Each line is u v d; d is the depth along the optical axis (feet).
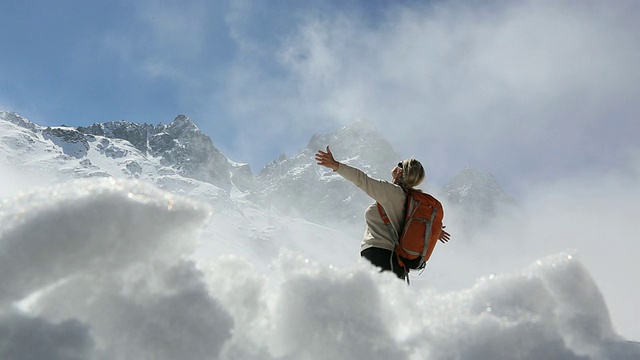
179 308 4.58
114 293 4.59
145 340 4.41
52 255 4.37
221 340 4.58
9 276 4.23
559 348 5.15
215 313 4.68
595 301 5.98
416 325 5.40
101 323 4.46
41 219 4.46
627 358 5.30
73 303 4.51
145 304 4.56
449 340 5.09
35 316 4.18
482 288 5.90
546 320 5.49
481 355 4.96
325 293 5.14
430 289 6.13
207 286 4.85
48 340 4.03
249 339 4.90
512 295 5.74
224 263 5.51
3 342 3.95
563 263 6.14
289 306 5.14
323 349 4.93
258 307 5.23
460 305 5.70
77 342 4.11
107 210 4.63
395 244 12.80
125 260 4.67
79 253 4.48
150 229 4.74
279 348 4.97
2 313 4.14
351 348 4.88
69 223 4.48
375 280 5.50
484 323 5.24
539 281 5.89
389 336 5.03
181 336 4.47
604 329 5.82
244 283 5.33
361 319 5.05
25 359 3.89
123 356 4.33
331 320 4.98
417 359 4.99
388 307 5.38
